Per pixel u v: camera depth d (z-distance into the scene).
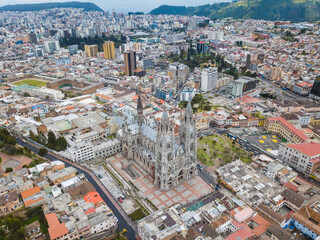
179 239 139.62
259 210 164.88
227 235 150.88
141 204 182.38
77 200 174.62
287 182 193.38
